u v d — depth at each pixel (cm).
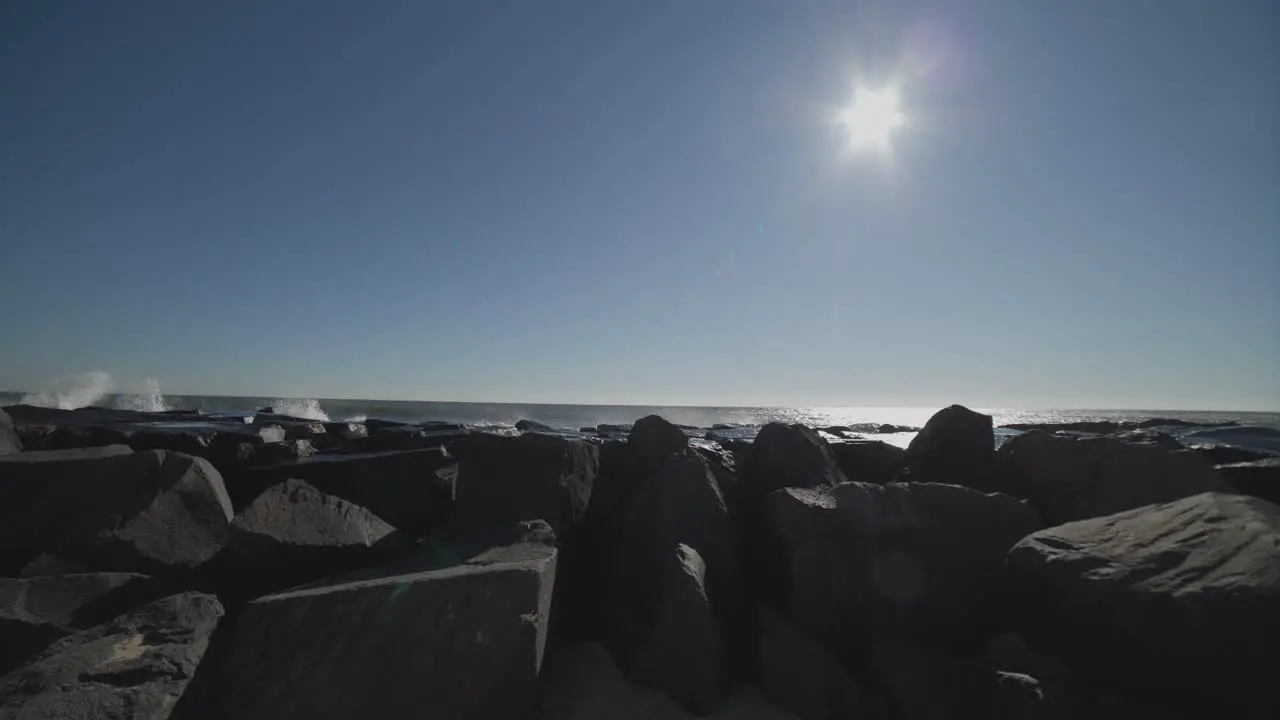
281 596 372
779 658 412
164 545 486
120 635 352
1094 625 327
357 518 505
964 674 351
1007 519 456
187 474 537
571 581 498
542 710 384
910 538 432
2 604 391
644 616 440
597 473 604
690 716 387
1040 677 333
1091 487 533
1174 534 342
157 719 300
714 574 459
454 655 348
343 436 1409
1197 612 289
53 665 324
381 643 347
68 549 464
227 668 337
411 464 668
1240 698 275
